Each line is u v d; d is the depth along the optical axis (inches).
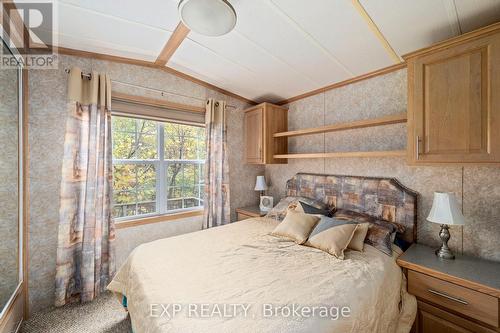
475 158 53.2
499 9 53.3
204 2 52.9
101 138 86.8
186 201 121.9
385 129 89.7
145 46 86.0
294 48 80.0
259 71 100.7
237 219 134.6
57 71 81.9
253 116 130.0
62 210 79.4
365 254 67.5
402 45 72.4
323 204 102.8
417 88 62.1
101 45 83.2
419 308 61.8
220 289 48.8
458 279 54.2
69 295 82.2
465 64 54.7
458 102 55.7
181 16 57.4
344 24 65.0
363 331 44.6
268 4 59.1
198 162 126.3
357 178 95.1
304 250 71.6
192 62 97.5
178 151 119.2
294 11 61.2
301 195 117.6
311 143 117.8
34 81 77.5
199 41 81.0
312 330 38.2
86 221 83.9
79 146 84.3
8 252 69.5
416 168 81.5
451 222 61.6
